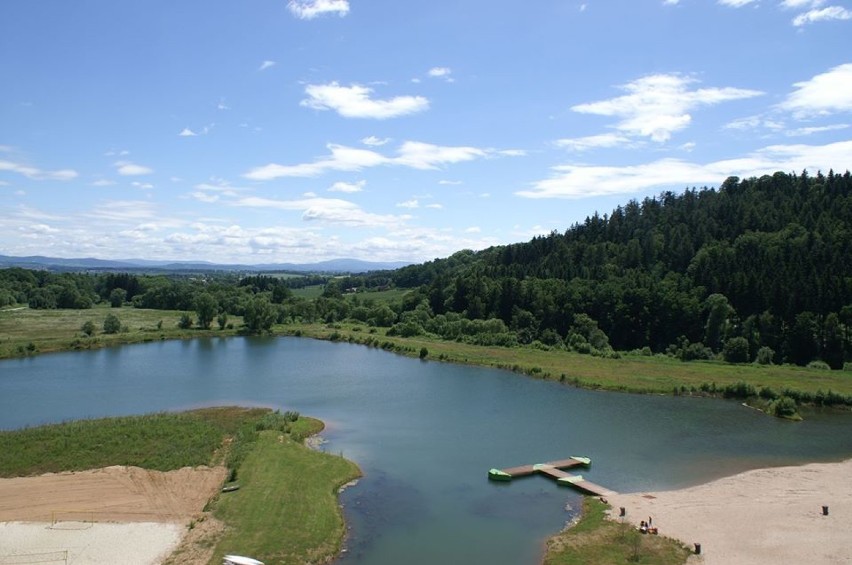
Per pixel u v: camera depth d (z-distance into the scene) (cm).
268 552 3841
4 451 5584
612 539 4141
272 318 16688
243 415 7438
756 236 15688
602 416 7850
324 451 6184
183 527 4166
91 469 5253
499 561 3906
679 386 9375
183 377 10294
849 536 4169
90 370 10881
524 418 7700
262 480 4984
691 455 6269
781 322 11875
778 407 8000
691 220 19212
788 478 5544
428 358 12556
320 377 10431
